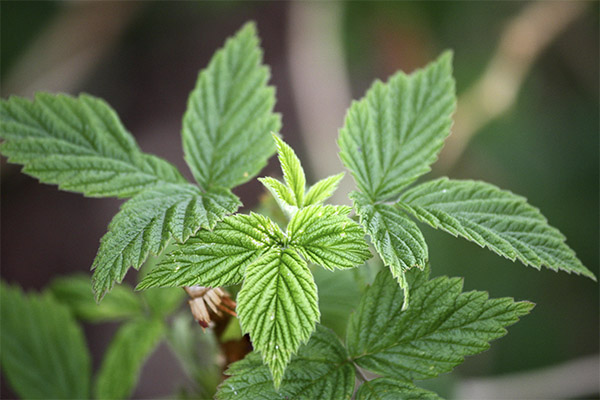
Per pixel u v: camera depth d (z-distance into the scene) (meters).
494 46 1.14
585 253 1.07
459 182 0.44
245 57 0.47
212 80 0.46
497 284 1.03
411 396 0.41
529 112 1.13
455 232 0.42
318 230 0.40
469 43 1.16
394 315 0.42
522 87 1.14
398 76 0.46
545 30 1.07
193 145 0.45
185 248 0.40
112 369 0.51
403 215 0.42
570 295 1.05
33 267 1.38
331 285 0.47
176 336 0.51
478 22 1.16
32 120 0.45
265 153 0.45
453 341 0.41
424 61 1.22
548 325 1.04
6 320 0.52
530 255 0.42
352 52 1.30
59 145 0.45
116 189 0.44
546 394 0.85
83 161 0.45
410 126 0.45
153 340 0.51
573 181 1.10
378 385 0.41
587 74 1.15
